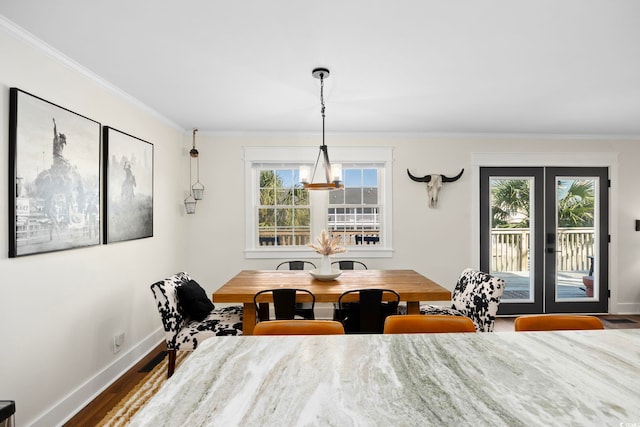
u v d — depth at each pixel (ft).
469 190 13.89
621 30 6.10
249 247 13.60
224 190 13.53
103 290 8.34
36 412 6.32
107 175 8.38
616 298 14.06
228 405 2.69
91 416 7.13
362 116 11.48
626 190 14.08
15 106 5.78
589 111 10.91
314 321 4.86
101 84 8.21
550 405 2.68
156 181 11.13
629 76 8.14
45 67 6.56
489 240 14.02
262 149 13.57
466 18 5.74
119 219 8.89
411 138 13.79
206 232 13.50
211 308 9.25
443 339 4.14
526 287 14.14
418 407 2.66
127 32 6.14
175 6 5.38
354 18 5.73
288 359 3.56
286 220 14.02
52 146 6.60
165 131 11.80
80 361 7.49
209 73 7.95
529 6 5.41
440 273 13.87
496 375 3.19
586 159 13.98
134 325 9.77
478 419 2.49
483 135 13.83
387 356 3.63
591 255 14.16
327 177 9.03
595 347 3.87
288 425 2.43
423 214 13.83
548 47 6.73
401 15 5.65
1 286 5.64
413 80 8.38
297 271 11.05
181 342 8.18
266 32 6.17
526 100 9.85
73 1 5.22
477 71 7.87
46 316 6.56
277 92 9.20
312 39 6.42
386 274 10.54
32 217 6.13
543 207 14.05
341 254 13.78
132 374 9.04
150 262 10.73
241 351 3.77
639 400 2.75
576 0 5.25
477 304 8.25
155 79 8.28
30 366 6.19
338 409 2.63
